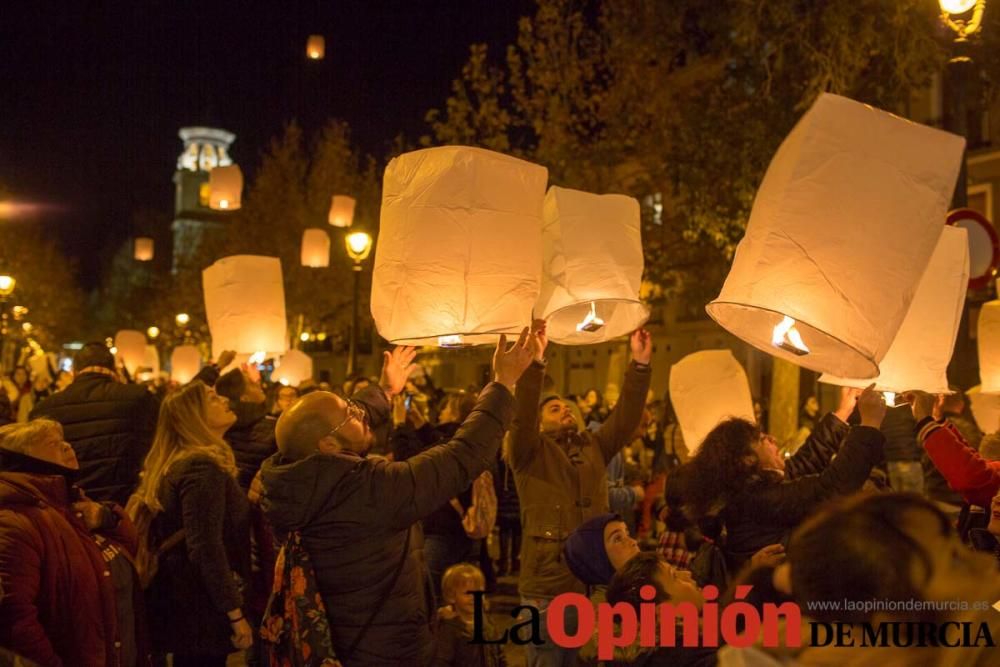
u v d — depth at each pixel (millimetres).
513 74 21156
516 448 4711
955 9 7598
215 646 4586
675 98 18531
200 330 38875
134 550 4402
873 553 1744
